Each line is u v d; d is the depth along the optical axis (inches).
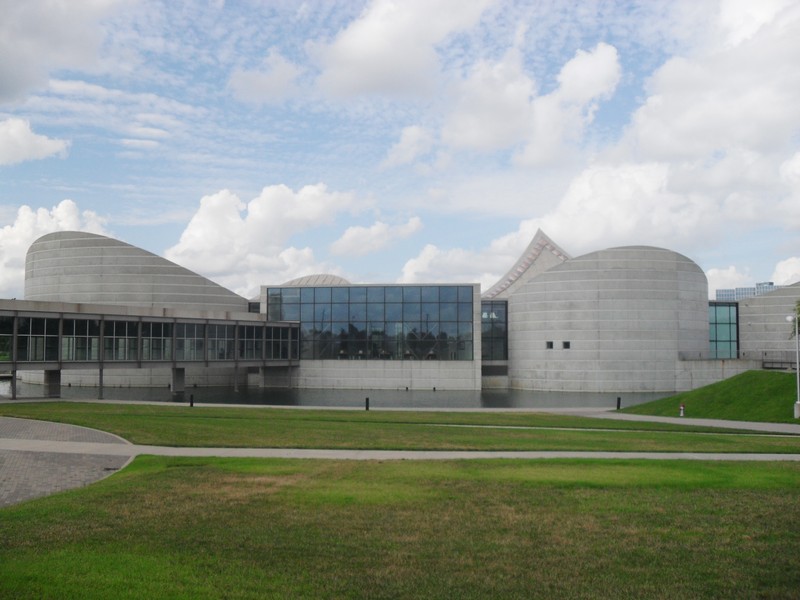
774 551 594.9
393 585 511.2
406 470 933.8
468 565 555.2
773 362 3294.8
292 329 3385.8
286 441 1243.2
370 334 3363.7
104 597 476.1
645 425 1690.5
